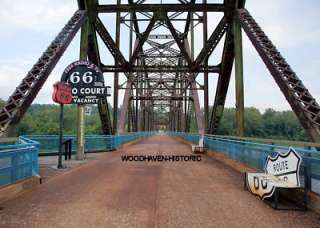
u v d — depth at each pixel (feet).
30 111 232.73
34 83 29.55
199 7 42.19
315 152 14.49
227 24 42.96
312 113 23.73
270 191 15.49
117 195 17.89
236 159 30.73
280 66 28.37
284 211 14.65
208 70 50.80
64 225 12.51
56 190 19.20
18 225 12.47
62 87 30.12
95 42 46.55
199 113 86.58
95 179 23.38
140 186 20.72
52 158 38.99
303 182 15.44
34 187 20.06
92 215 13.88
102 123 54.70
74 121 208.23
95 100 37.50
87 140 48.32
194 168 30.48
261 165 22.88
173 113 240.32
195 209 14.98
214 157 41.47
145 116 218.59
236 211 14.65
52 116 207.72
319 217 13.69
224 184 21.74
